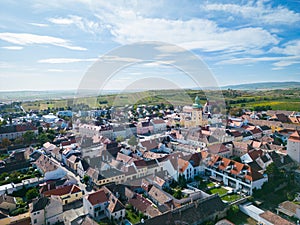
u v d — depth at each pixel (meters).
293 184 45.00
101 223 31.09
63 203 38.94
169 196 36.34
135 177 39.88
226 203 36.84
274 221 32.34
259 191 41.00
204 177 46.97
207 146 51.06
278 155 54.41
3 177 50.28
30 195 40.84
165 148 53.03
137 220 33.44
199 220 31.98
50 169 49.56
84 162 47.47
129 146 49.72
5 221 32.91
